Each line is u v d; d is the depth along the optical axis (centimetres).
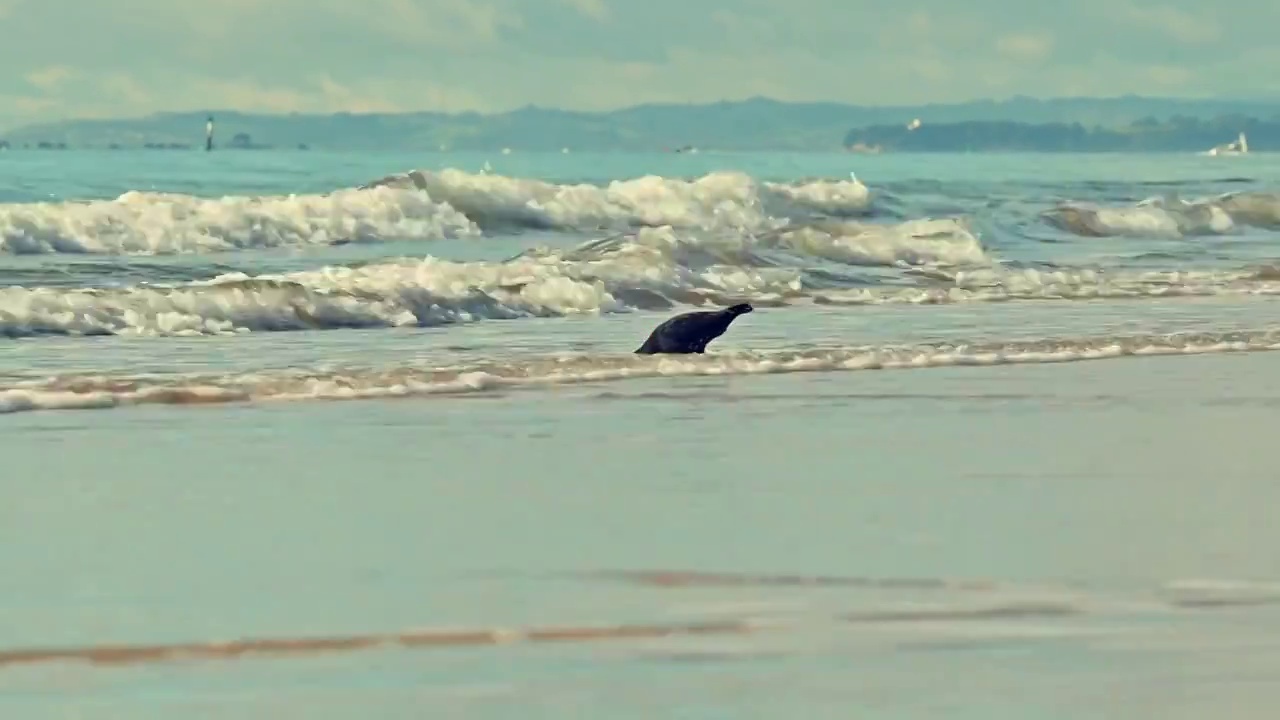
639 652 2291
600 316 7244
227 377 4862
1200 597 2609
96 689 2103
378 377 4872
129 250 10462
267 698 2077
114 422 4184
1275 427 4356
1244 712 2069
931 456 3875
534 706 2056
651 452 3897
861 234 10644
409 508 3250
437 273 7675
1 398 4359
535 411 4478
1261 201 14612
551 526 3095
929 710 2061
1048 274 9088
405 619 2447
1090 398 4822
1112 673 2211
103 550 2861
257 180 19975
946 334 6412
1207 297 8212
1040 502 3350
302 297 6644
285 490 3412
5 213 10169
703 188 14338
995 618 2478
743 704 2072
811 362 5409
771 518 3180
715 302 7831
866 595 2605
